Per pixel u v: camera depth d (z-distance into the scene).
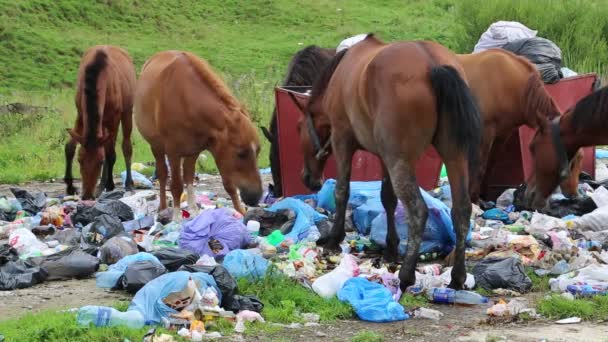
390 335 6.12
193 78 9.49
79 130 12.23
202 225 8.38
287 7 41.34
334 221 8.41
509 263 7.49
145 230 9.63
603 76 23.17
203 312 6.36
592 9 26.94
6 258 8.18
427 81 6.59
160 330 6.12
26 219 10.16
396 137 6.68
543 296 7.04
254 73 29.16
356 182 10.80
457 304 6.89
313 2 42.38
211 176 15.24
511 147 11.37
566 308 6.54
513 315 6.46
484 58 10.23
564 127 9.13
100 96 11.50
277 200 11.38
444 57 6.83
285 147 11.27
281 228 9.23
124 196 11.75
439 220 8.46
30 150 17.61
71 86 30.33
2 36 32.62
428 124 6.62
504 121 10.20
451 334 6.12
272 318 6.49
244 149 9.47
